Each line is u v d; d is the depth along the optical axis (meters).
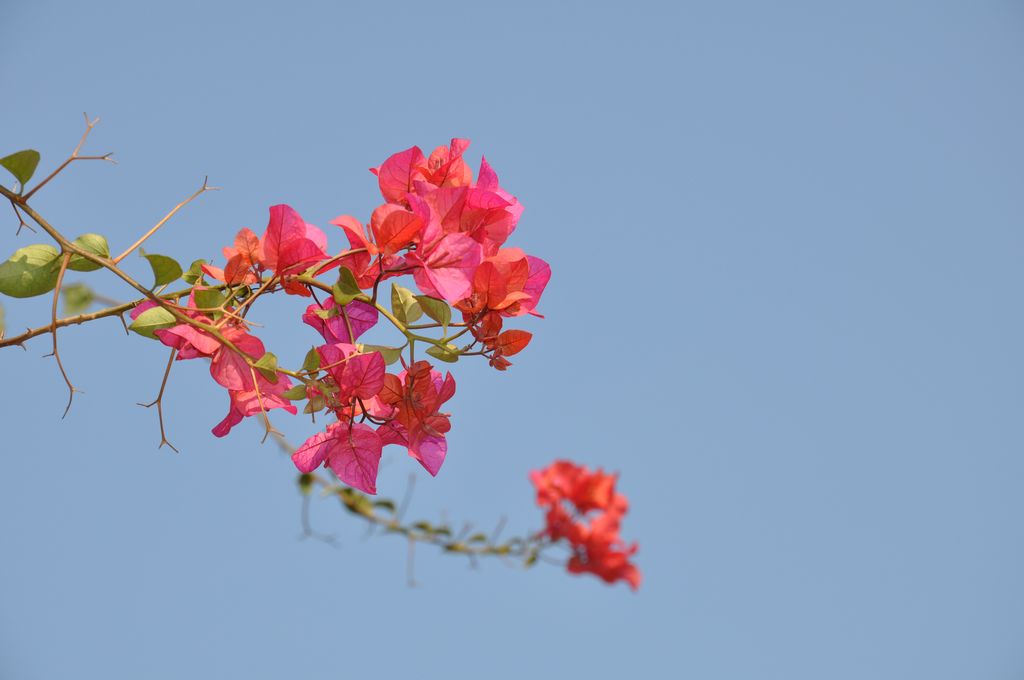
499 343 1.58
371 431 1.61
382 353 1.58
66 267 1.56
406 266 1.57
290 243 1.58
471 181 1.63
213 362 1.57
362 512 1.98
